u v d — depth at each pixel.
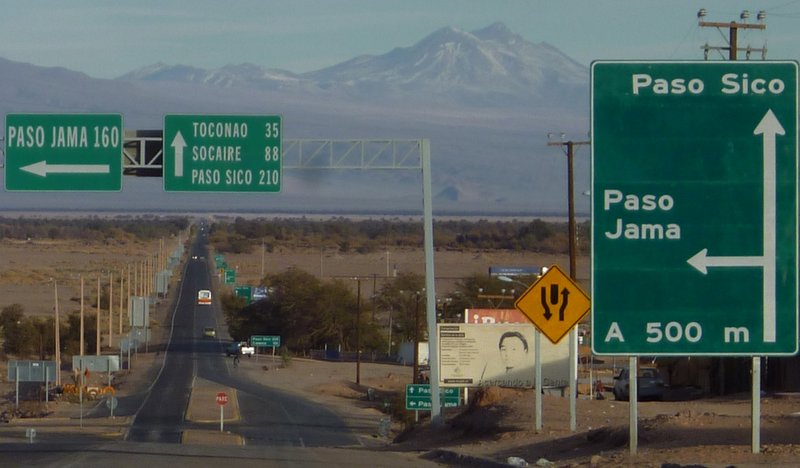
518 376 62.66
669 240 22.38
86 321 112.56
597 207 22.44
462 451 32.81
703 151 22.36
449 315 105.75
